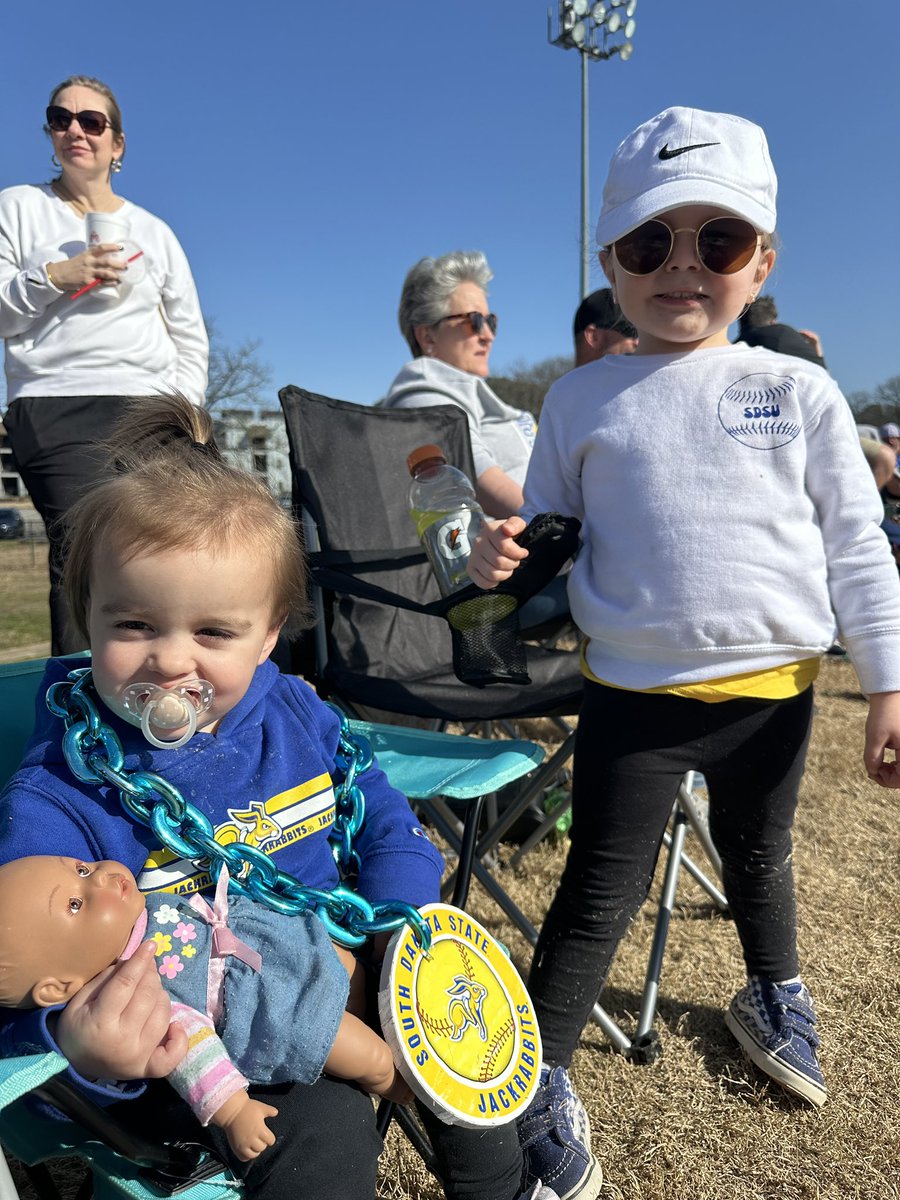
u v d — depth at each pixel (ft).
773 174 4.79
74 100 8.20
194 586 3.13
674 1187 4.62
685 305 4.66
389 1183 4.58
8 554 59.26
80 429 8.09
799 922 7.05
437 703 5.93
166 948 2.98
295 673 6.88
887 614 4.54
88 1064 2.65
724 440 4.58
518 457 9.73
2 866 2.93
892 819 9.14
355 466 7.48
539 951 4.91
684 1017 5.94
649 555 4.61
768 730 4.74
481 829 8.16
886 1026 5.80
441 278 9.51
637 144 4.79
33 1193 4.64
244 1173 2.95
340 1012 3.01
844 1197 4.55
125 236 8.07
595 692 4.90
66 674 3.68
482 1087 3.22
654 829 4.81
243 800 3.53
